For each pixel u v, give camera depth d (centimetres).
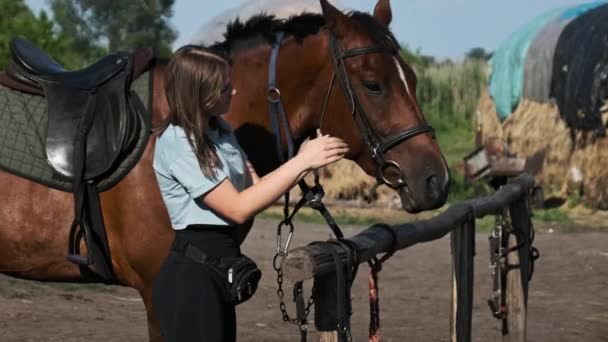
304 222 1462
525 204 623
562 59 1731
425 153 388
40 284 832
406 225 416
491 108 1923
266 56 422
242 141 423
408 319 777
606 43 1661
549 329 746
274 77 417
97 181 389
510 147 1823
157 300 333
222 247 333
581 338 716
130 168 386
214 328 327
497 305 598
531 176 662
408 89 397
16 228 399
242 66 425
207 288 329
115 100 392
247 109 423
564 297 892
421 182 384
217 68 327
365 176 1686
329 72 407
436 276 1009
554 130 1748
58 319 713
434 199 382
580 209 1644
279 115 418
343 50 401
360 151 404
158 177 335
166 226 385
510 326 618
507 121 1848
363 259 340
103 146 386
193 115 326
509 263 619
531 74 1803
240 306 810
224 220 333
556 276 1009
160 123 388
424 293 909
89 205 390
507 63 1883
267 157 424
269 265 1012
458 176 1855
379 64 396
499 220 591
